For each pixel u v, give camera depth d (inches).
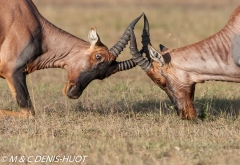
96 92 1633.9
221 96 1577.3
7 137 1159.0
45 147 1082.1
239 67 1269.7
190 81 1288.1
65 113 1379.2
